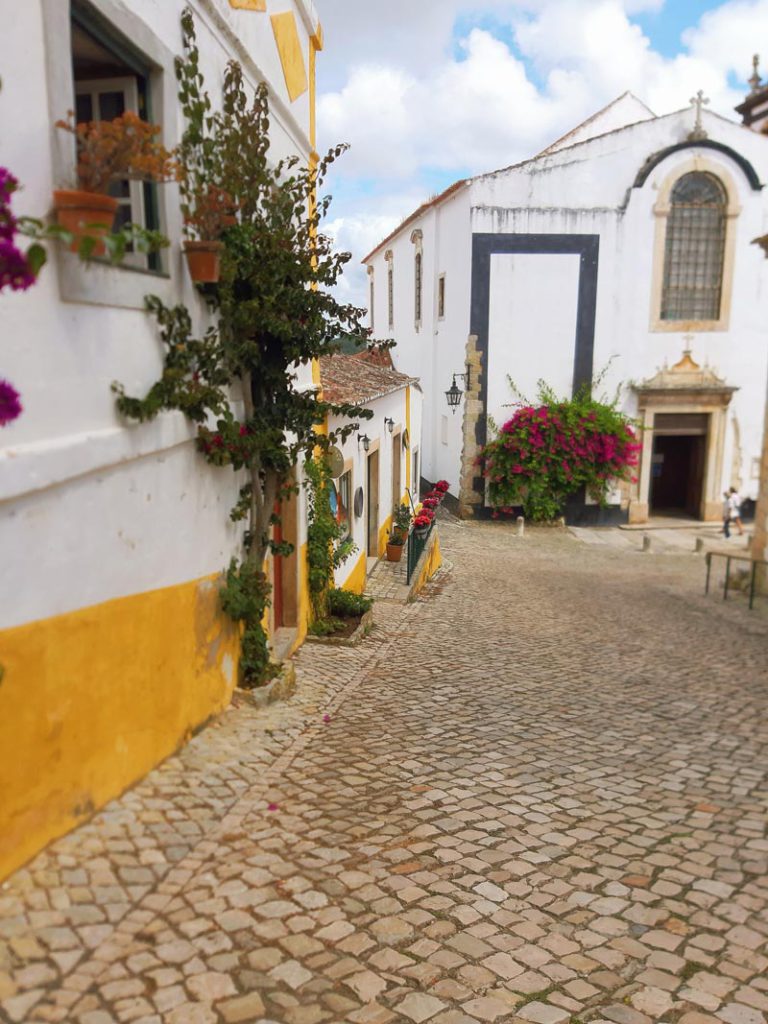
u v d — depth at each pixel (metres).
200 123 4.94
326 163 6.37
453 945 3.23
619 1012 2.87
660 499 26.16
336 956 3.10
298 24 7.81
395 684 7.49
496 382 22.41
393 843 4.11
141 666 4.32
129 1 4.10
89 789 3.79
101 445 3.72
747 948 3.30
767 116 28.92
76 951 2.92
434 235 24.94
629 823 4.53
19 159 3.14
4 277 2.89
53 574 3.42
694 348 22.89
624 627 10.98
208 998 2.79
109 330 3.88
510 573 15.77
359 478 11.83
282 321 5.84
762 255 22.70
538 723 6.50
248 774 4.79
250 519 6.21
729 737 6.30
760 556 13.85
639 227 22.03
